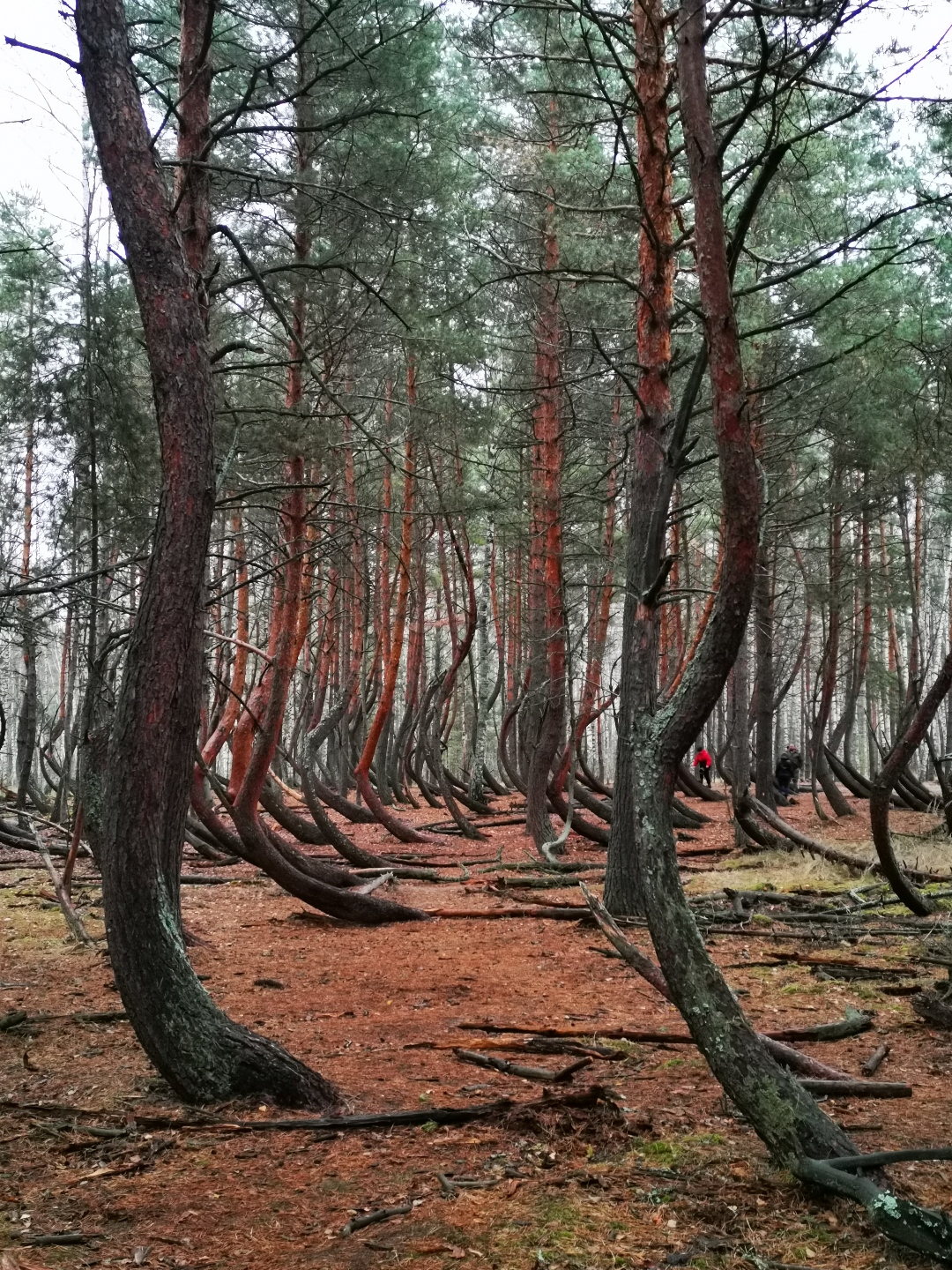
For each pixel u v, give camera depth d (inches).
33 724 755.4
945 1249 128.3
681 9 171.0
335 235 519.2
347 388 754.8
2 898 473.1
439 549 1118.4
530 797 669.3
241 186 498.6
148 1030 195.5
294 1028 259.4
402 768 1088.8
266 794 698.2
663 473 339.6
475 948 363.6
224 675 690.2
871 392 622.2
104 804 200.4
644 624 173.8
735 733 658.8
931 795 866.8
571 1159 165.8
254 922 422.9
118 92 204.1
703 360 228.8
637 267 540.7
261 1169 163.9
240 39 473.7
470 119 585.3
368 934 396.2
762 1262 129.9
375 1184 156.6
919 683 542.3
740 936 375.6
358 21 435.8
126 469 447.2
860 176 599.8
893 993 288.8
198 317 209.0
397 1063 226.1
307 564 576.4
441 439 733.3
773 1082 154.0
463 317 555.8
